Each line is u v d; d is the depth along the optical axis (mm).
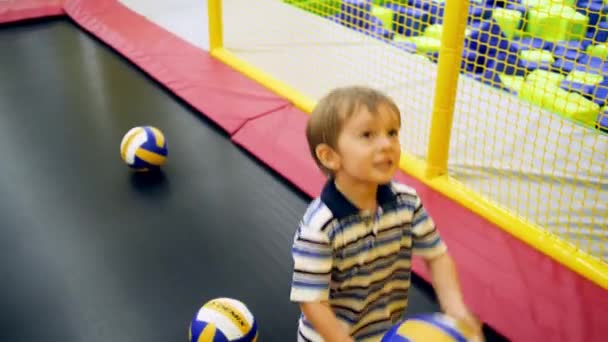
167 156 3379
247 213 2879
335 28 4996
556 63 4203
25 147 3471
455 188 2879
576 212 2705
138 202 2955
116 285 2406
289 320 2225
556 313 2197
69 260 2545
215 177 3182
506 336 2115
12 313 2254
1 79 4402
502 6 4906
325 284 1407
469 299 2281
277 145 3377
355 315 1540
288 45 4711
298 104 3781
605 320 2154
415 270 2398
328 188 1409
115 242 2664
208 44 4891
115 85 4324
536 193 2859
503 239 2604
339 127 1329
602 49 4207
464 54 4320
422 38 4555
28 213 2863
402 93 3836
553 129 3346
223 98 3961
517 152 3172
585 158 3086
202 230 2750
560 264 2443
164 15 5566
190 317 2244
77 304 2305
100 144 3514
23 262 2527
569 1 4660
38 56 4844
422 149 3227
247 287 2396
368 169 1325
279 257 2580
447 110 2803
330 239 1376
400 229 1473
